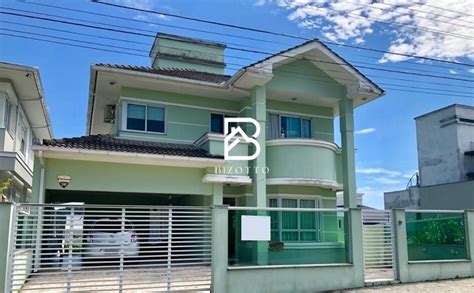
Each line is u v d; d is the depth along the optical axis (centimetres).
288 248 1188
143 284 1039
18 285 966
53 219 988
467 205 2227
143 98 1659
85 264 1031
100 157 1348
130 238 1028
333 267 1206
